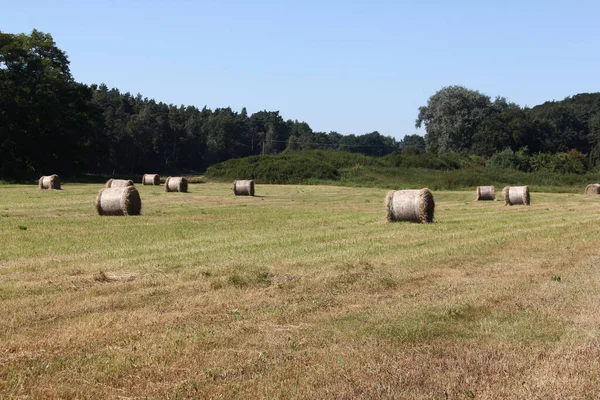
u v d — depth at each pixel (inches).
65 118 3046.3
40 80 2960.1
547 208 1393.9
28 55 2974.9
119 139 4131.4
